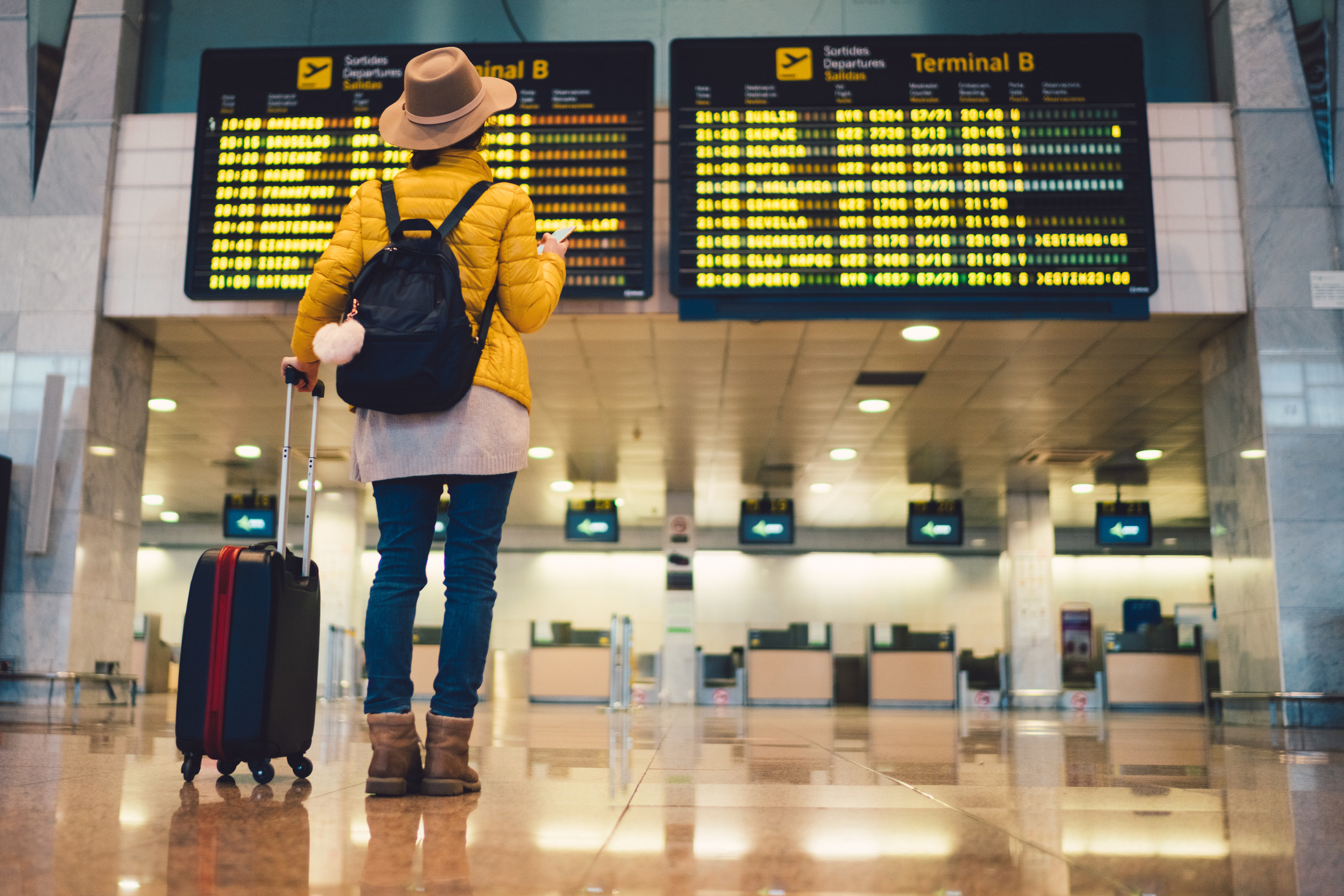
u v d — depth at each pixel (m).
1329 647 7.19
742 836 1.82
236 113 7.45
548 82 7.37
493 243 2.55
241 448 13.79
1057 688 16.02
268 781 2.70
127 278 7.92
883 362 9.43
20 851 1.59
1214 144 7.78
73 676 7.44
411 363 2.34
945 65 7.34
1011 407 11.11
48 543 7.59
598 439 13.02
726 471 15.24
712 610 21.70
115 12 8.23
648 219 7.21
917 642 16.19
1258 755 4.47
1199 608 18.05
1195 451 13.41
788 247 7.16
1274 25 7.83
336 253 2.59
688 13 8.56
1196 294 7.62
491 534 2.54
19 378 7.77
